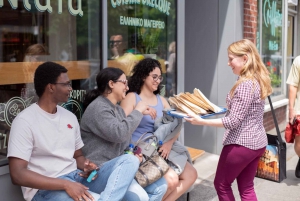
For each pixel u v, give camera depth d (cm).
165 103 392
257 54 318
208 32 581
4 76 319
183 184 363
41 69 280
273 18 721
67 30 370
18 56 329
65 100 286
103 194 268
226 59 571
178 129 367
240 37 579
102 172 292
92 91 336
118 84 322
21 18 330
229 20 562
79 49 382
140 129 364
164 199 348
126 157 284
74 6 374
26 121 269
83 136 320
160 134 351
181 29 509
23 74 332
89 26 390
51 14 354
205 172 522
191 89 605
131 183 299
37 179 258
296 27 895
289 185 484
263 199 441
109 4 408
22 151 262
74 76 378
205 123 316
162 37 487
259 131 318
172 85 508
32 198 277
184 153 378
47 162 279
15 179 260
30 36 338
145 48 462
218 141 593
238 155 313
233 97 313
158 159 331
